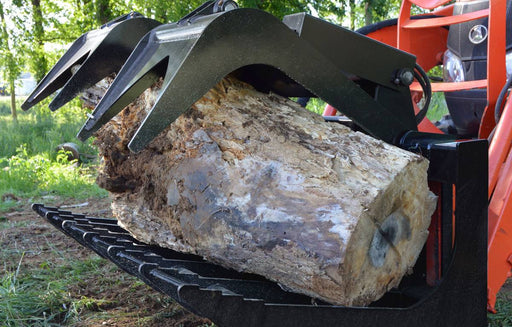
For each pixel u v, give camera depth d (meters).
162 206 2.27
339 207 1.78
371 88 2.24
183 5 10.03
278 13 11.27
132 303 3.01
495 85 2.81
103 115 1.91
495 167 2.42
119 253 2.14
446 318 2.05
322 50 2.00
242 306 1.67
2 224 4.84
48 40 12.23
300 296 2.11
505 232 2.31
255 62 1.80
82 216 3.01
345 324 1.86
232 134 2.01
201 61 1.70
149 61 1.96
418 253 2.10
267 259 1.89
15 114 11.74
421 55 3.53
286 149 1.94
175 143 2.14
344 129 2.09
